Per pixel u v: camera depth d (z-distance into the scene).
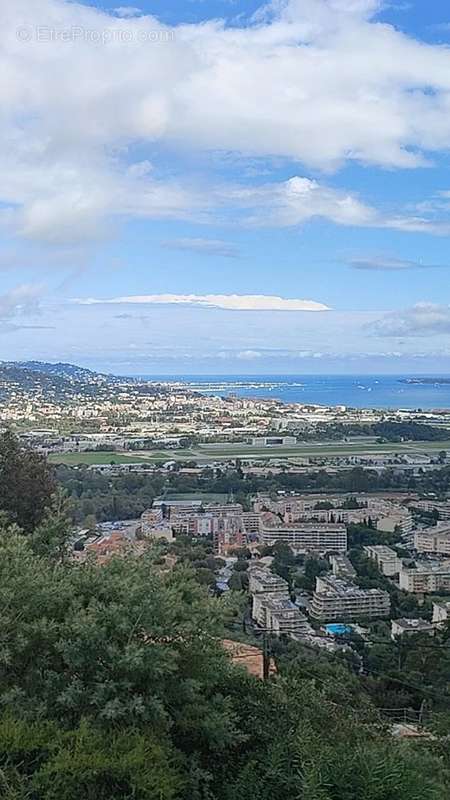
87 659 3.91
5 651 3.84
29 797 3.31
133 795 3.35
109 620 4.02
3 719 3.64
